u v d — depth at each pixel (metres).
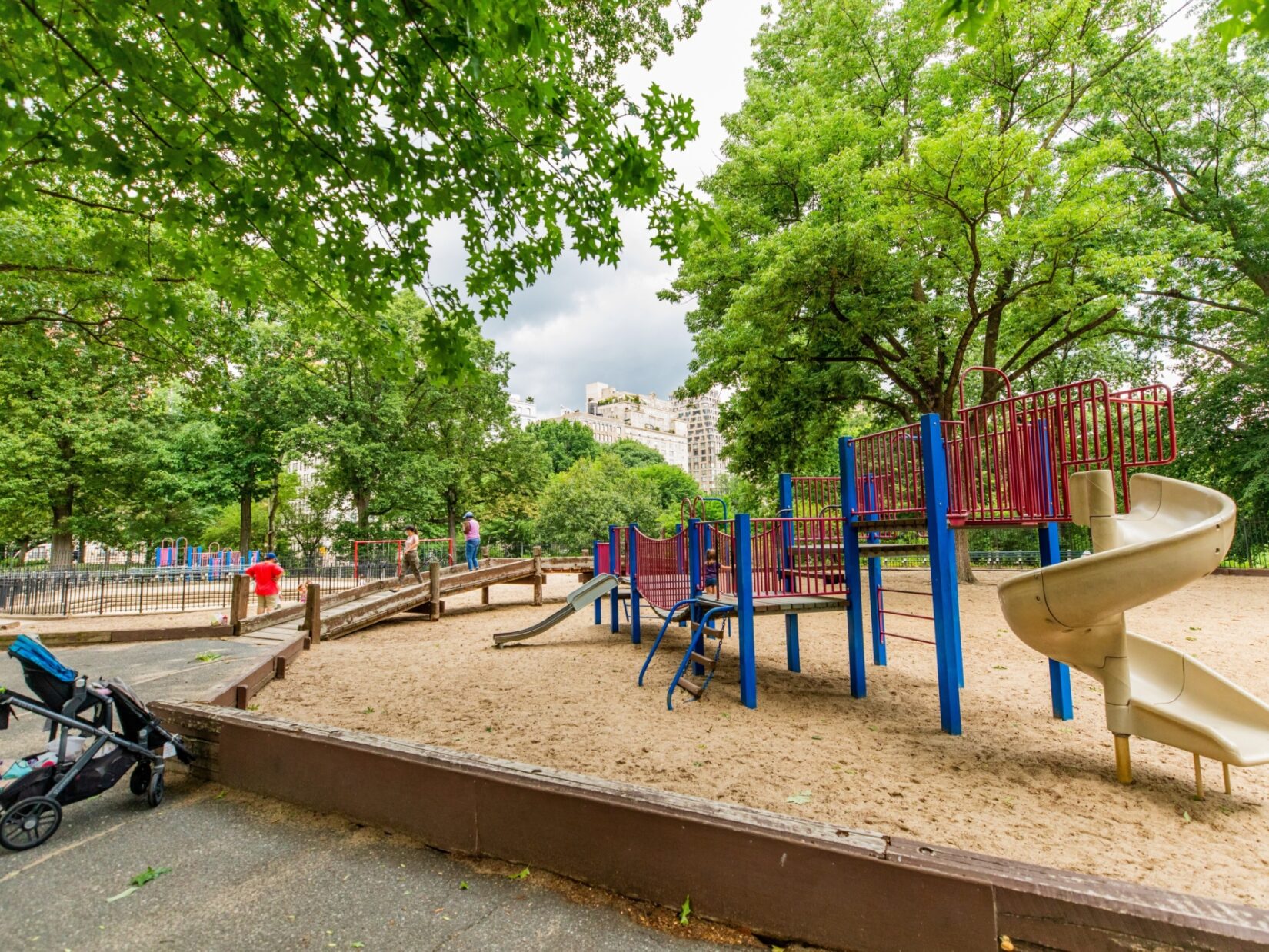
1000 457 5.23
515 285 5.19
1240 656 7.38
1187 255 15.71
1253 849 3.18
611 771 4.23
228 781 3.96
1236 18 2.79
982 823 3.46
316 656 8.78
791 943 2.27
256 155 4.39
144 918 2.55
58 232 8.38
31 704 3.29
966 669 7.41
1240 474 19.62
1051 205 14.09
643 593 9.27
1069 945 1.87
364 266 4.79
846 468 6.52
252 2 3.41
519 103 3.98
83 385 24.27
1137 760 4.49
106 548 31.34
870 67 17.28
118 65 3.26
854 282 14.20
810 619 12.23
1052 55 14.88
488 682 6.98
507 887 2.72
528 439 40.47
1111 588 3.71
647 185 4.40
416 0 3.06
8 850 3.13
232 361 11.59
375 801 3.33
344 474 30.94
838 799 3.77
